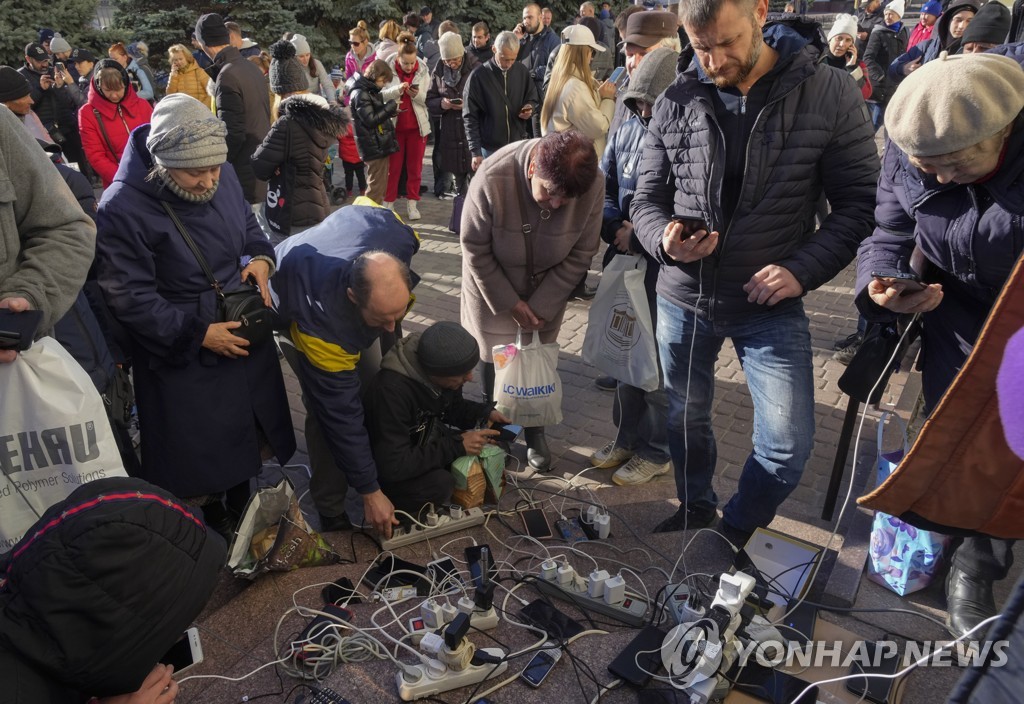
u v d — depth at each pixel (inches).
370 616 97.9
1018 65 68.4
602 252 279.3
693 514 121.8
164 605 58.7
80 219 92.7
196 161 101.7
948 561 99.2
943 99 67.5
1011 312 60.6
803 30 94.3
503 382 136.6
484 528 122.4
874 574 104.7
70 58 398.9
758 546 105.5
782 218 96.8
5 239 86.4
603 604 97.7
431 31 458.0
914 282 78.2
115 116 256.2
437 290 248.8
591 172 115.9
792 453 98.8
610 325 135.3
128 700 65.2
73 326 108.0
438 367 115.6
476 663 86.3
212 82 239.1
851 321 219.8
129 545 56.6
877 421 163.2
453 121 315.9
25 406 83.7
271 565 105.3
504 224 126.4
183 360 109.7
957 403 64.4
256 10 618.5
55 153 150.3
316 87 355.3
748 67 89.2
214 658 94.4
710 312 103.9
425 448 120.1
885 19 359.3
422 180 403.2
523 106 270.7
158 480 117.3
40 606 54.4
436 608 92.0
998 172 70.7
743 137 96.0
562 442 163.2
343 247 115.2
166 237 106.3
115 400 113.7
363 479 112.5
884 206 86.5
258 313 113.0
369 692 84.0
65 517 57.2
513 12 719.7
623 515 128.3
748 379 105.2
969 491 67.0
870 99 350.0
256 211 236.7
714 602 85.4
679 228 94.6
